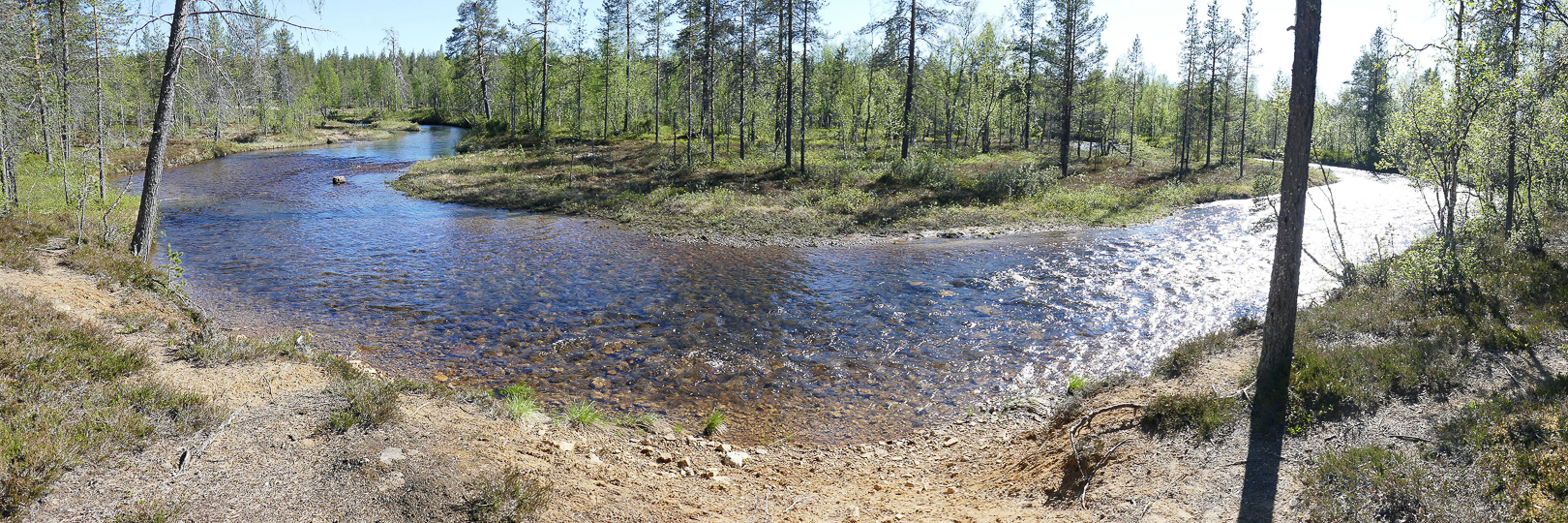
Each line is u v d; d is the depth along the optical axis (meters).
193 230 23.53
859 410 9.98
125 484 5.24
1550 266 12.32
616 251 21.58
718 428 9.04
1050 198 33.06
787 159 37.19
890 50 38.25
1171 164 56.25
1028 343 13.01
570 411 8.67
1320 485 6.05
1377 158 60.06
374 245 21.59
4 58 17.77
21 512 4.64
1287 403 7.91
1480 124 12.87
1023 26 51.56
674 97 59.28
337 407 7.22
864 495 7.27
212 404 6.83
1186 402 8.02
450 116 98.38
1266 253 22.33
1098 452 7.48
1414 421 7.36
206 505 5.17
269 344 9.27
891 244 24.02
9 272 11.32
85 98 21.95
